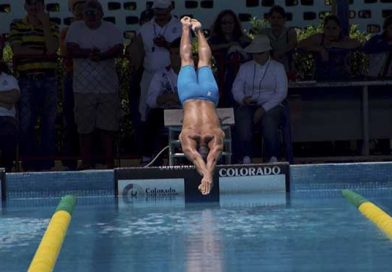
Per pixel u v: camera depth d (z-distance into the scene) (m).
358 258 12.62
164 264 12.55
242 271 11.82
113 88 25.64
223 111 23.84
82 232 16.28
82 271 12.19
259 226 16.45
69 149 27.52
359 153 29.34
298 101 28.30
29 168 26.89
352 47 28.25
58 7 32.31
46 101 25.91
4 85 24.62
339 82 27.31
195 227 16.55
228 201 21.41
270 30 27.58
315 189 23.33
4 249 14.21
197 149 19.33
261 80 24.62
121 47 25.47
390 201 20.28
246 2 33.50
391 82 27.33
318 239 14.61
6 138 24.75
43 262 12.55
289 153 25.41
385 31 28.23
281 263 12.37
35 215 19.28
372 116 28.64
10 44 26.09
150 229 16.44
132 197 22.91
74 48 25.06
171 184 22.78
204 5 33.03
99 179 23.08
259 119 24.73
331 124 28.42
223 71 26.44
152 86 25.03
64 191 23.05
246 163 24.39
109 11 32.69
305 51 28.34
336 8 30.69
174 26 25.70
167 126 23.41
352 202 20.22
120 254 13.57
